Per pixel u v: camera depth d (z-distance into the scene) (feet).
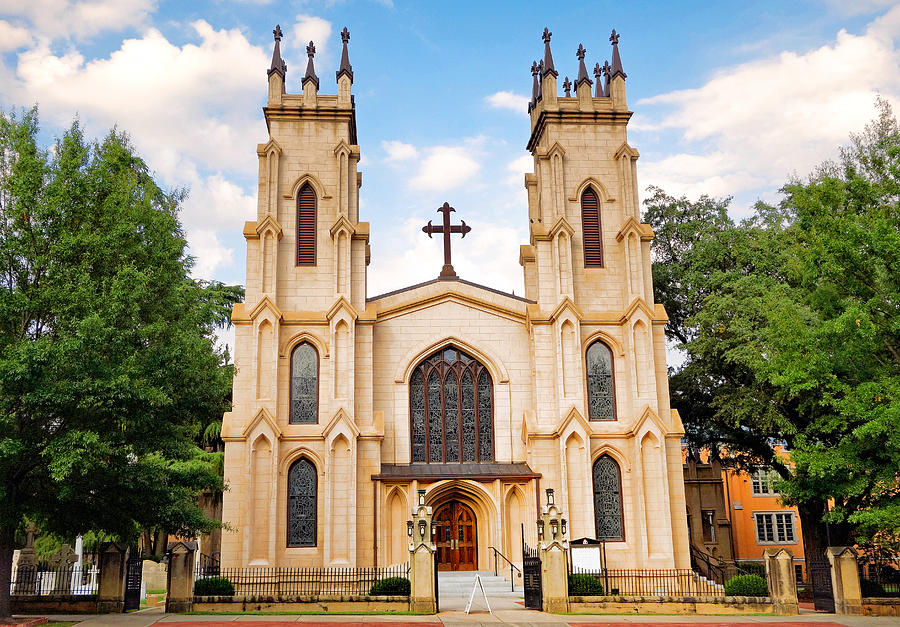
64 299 82.38
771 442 166.50
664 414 136.77
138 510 93.30
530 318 139.03
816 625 90.43
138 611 101.81
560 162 145.79
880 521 101.04
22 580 101.50
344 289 136.67
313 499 129.18
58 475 75.36
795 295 136.46
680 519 132.16
